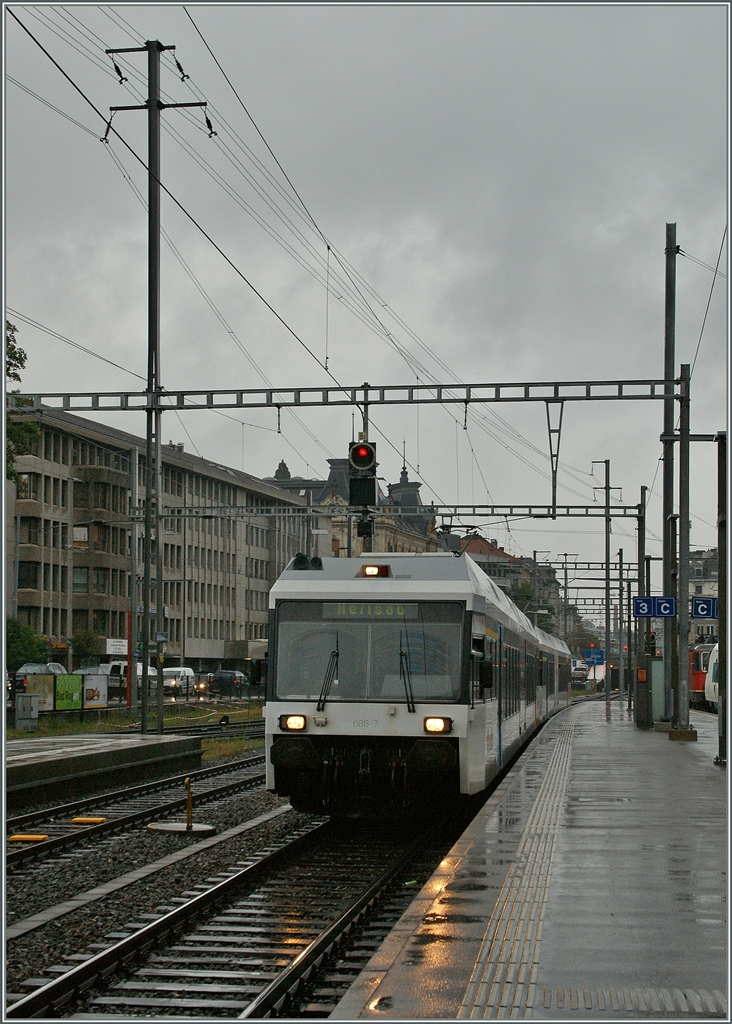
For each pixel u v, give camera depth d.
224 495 98.00
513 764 25.17
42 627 72.75
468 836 13.30
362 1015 6.69
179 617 89.19
